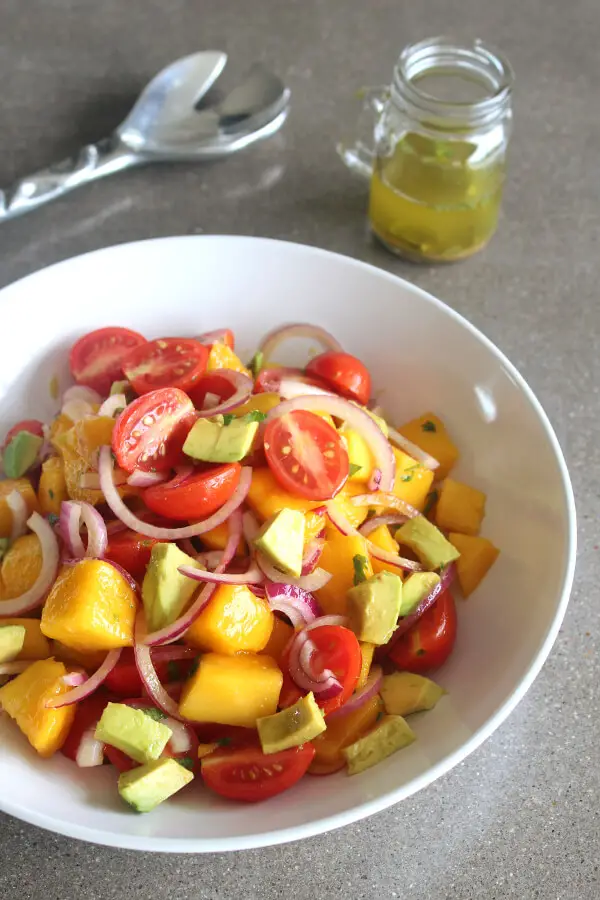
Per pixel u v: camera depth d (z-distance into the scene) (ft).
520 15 2.01
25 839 1.16
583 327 1.61
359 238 1.69
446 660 1.23
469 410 1.35
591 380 1.55
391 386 1.43
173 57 1.88
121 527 1.24
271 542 1.17
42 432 1.38
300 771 1.12
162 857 1.16
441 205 1.54
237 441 1.21
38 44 1.88
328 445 1.25
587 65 1.94
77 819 1.05
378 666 1.23
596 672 1.30
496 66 1.53
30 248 1.63
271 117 1.75
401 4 2.01
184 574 1.17
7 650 1.17
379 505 1.29
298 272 1.42
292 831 1.03
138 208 1.69
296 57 1.90
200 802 1.12
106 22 1.93
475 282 1.65
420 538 1.26
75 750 1.15
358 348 1.44
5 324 1.35
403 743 1.14
